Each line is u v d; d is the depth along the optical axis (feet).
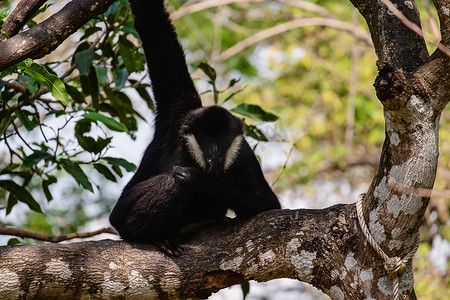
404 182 26.43
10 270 29.30
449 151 70.69
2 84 36.29
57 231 69.15
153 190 33.88
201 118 37.40
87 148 39.47
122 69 43.04
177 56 38.04
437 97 25.50
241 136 37.91
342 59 84.43
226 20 85.71
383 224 27.35
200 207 36.55
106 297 30.37
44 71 31.60
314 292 69.82
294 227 30.01
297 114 82.07
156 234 33.27
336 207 30.12
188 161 37.32
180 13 74.54
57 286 29.84
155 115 38.73
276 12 88.63
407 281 27.84
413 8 29.45
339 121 81.97
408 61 27.91
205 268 30.55
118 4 40.37
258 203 33.83
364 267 28.07
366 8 30.09
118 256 30.89
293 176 79.61
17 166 41.34
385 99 25.17
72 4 30.55
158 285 30.48
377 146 82.69
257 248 30.17
